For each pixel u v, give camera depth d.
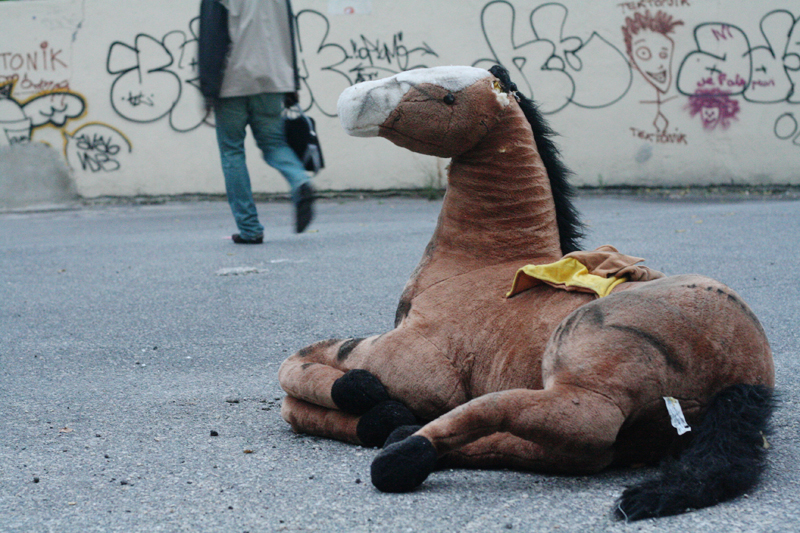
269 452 2.39
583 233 2.64
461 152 2.46
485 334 2.25
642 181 12.18
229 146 6.99
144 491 2.10
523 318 2.23
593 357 1.93
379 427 2.24
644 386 1.90
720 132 11.98
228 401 3.00
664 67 11.90
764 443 1.92
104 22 12.23
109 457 2.40
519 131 2.45
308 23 12.09
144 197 12.55
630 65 11.92
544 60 12.02
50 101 12.47
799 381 3.00
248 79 6.11
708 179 12.11
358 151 12.29
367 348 2.36
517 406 1.90
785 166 11.95
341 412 2.39
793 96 11.79
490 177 2.44
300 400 2.52
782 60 11.73
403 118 2.37
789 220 7.90
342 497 1.99
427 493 1.99
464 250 2.46
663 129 12.03
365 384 2.25
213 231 8.66
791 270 5.30
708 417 1.91
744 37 11.75
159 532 1.83
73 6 12.22
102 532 1.85
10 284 5.83
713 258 5.84
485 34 12.01
